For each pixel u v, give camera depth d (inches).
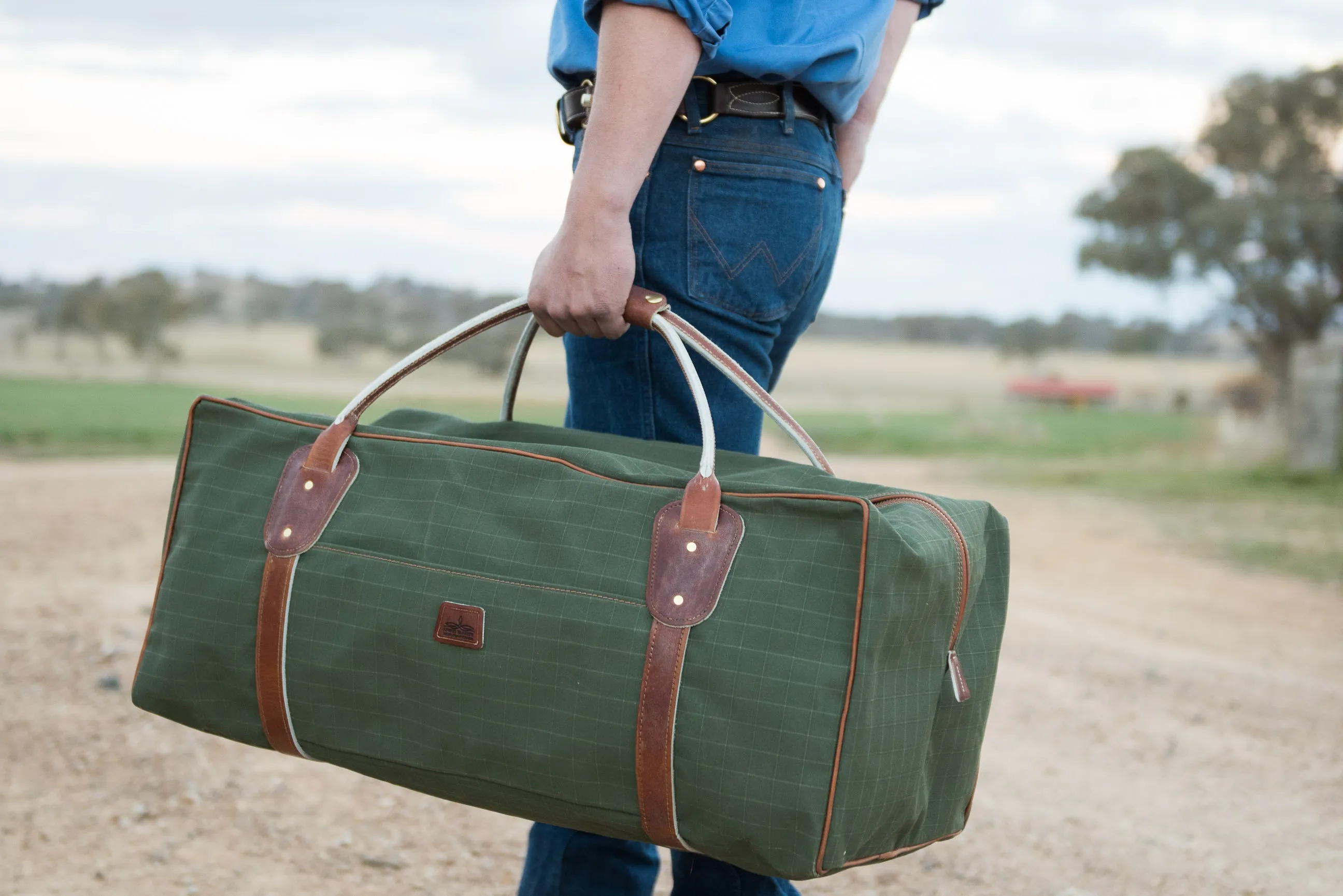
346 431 53.0
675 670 43.9
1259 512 310.5
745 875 55.8
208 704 53.1
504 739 46.8
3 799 85.4
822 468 51.3
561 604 46.1
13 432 364.5
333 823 86.8
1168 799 101.0
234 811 87.3
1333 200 510.3
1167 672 144.4
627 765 44.8
